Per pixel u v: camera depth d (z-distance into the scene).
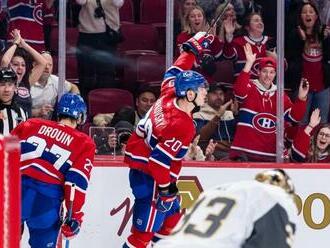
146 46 19.81
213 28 19.73
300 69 20.05
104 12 19.50
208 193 9.16
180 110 17.41
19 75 18.72
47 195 16.97
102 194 19.11
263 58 19.75
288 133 20.12
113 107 19.61
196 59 19.02
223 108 19.77
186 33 19.53
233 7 19.75
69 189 16.94
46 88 18.95
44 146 16.94
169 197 17.70
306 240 19.97
